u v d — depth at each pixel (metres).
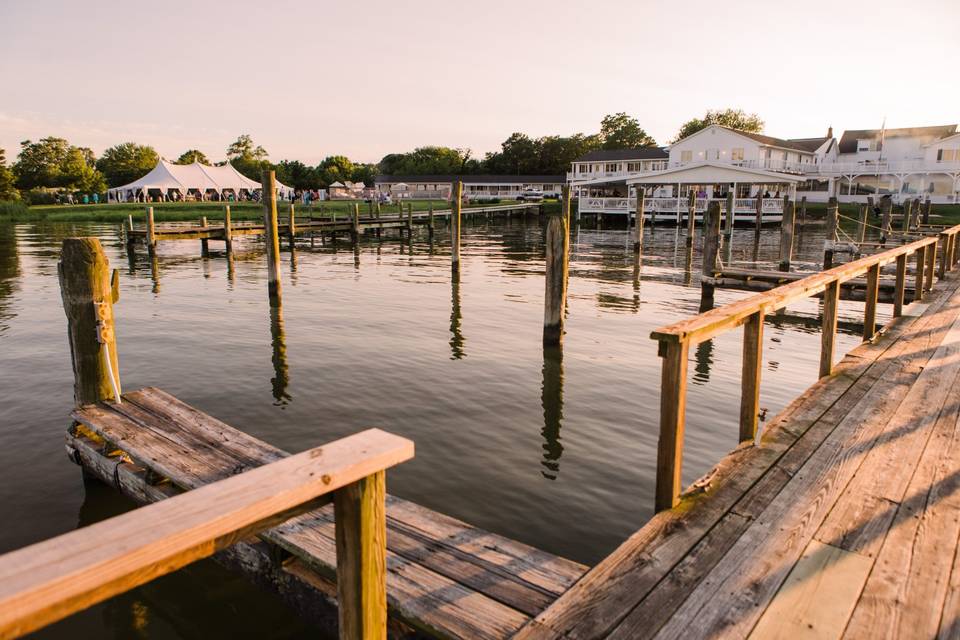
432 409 7.94
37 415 7.73
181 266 23.14
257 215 49.91
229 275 20.66
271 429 7.28
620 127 106.50
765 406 8.09
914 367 6.88
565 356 10.52
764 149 54.72
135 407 6.13
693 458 6.52
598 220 49.56
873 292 8.27
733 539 3.48
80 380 6.12
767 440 4.85
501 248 31.84
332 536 3.91
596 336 12.03
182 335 11.88
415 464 6.37
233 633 4.06
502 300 16.05
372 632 2.01
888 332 8.73
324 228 32.44
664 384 3.73
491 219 59.66
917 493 4.00
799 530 3.57
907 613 2.85
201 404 8.07
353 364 9.93
